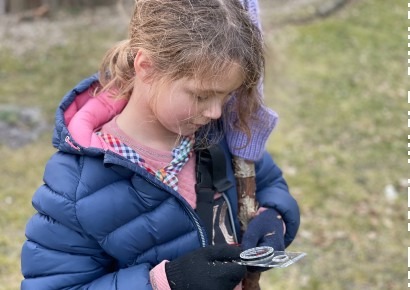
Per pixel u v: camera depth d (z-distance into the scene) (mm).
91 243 1469
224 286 1405
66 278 1460
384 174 5176
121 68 1500
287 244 1783
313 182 4941
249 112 1578
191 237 1504
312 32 8438
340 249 4066
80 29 8164
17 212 4234
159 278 1418
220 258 1446
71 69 6934
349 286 3689
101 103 1584
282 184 1845
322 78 7129
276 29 8352
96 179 1452
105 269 1518
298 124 6047
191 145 1547
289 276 3736
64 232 1459
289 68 7246
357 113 6379
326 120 6172
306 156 5398
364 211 4547
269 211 1695
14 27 8250
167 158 1523
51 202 1453
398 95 6922
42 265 1469
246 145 1623
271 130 1652
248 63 1398
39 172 4828
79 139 1479
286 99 6539
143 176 1450
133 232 1460
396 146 5723
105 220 1444
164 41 1359
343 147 5648
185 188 1544
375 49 8172
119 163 1424
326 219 4418
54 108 5949
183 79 1354
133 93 1509
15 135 5352
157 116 1424
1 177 4715
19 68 6926
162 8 1396
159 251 1488
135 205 1464
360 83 7145
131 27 1472
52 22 8516
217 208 1595
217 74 1349
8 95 6188
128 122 1520
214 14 1383
